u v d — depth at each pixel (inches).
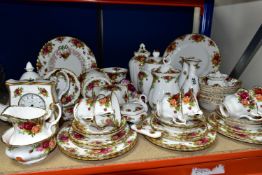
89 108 26.0
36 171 22.5
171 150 25.5
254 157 26.4
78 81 31.8
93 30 45.4
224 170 26.1
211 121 30.0
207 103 33.7
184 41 40.1
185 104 26.8
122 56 48.1
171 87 31.4
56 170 22.7
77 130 25.4
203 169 25.6
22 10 41.1
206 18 41.9
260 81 35.5
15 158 22.3
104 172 23.7
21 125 22.9
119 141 25.1
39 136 23.3
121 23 46.0
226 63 45.5
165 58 32.5
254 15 36.4
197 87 33.3
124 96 32.9
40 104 26.8
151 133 26.3
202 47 40.3
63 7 42.9
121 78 37.3
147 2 35.2
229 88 33.1
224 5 45.2
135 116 30.1
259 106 28.2
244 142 27.0
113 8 44.8
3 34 41.3
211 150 25.6
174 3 37.2
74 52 38.5
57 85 30.9
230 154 25.5
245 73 39.5
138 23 46.7
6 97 33.6
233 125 28.5
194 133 26.4
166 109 26.9
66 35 44.4
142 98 34.4
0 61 42.4
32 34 42.8
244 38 39.3
